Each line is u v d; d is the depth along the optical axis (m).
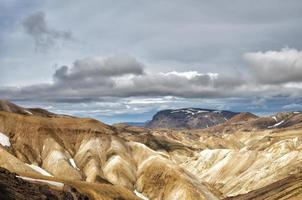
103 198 127.69
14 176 91.81
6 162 171.25
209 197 195.88
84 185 132.38
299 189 137.38
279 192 152.38
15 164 172.62
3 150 177.75
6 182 83.75
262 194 171.50
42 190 95.75
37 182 109.75
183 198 190.75
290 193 138.25
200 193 194.00
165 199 195.75
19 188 85.31
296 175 178.88
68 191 107.62
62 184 119.38
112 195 133.50
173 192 195.50
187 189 193.25
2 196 72.50
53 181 125.31
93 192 128.00
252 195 181.12
